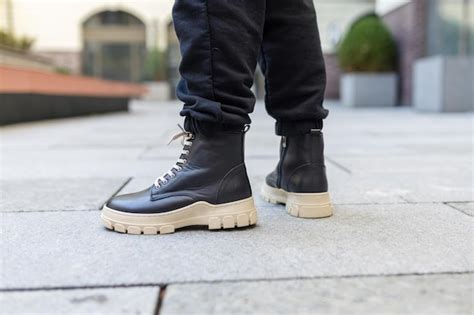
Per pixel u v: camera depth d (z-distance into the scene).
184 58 0.94
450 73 5.50
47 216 1.11
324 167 1.11
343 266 0.77
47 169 1.87
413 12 6.66
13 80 4.07
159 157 2.24
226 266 0.77
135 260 0.81
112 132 3.67
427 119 4.76
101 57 11.19
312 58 1.06
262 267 0.77
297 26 1.03
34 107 4.73
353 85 7.22
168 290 0.68
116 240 0.92
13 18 10.59
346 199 1.30
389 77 7.22
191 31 0.92
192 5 0.91
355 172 1.78
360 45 7.29
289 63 1.05
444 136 3.17
